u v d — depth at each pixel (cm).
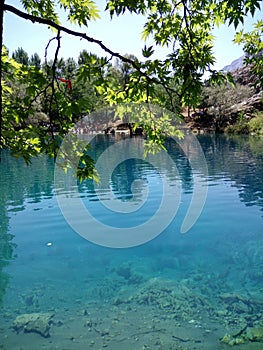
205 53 325
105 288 616
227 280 631
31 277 666
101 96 354
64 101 287
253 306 536
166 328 483
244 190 1309
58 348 444
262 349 428
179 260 734
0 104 197
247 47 378
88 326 495
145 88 330
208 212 1057
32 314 529
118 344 449
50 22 253
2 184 1555
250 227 912
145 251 790
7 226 976
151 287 611
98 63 294
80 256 766
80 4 352
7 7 227
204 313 522
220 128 4119
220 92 4347
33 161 2259
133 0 278
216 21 339
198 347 438
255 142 2903
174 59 314
